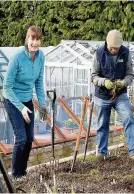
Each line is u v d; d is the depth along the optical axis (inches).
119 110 211.3
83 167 199.0
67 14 743.7
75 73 517.0
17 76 185.5
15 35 803.4
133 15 681.0
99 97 213.8
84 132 304.0
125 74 211.8
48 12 762.8
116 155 224.1
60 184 167.9
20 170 190.5
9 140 271.9
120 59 207.0
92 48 539.2
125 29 685.3
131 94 416.8
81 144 295.9
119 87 204.7
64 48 523.2
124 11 689.0
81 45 523.8
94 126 320.5
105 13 701.3
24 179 179.6
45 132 291.1
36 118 287.1
